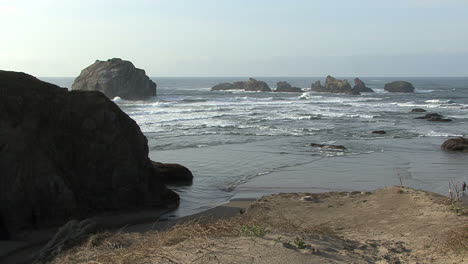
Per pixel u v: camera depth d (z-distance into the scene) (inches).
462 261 227.3
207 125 1315.2
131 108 1838.1
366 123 1459.2
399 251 257.8
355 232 328.5
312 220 382.0
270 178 658.8
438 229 301.3
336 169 724.7
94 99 531.8
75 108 514.9
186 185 620.1
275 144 989.2
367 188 595.2
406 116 1712.6
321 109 1994.3
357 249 254.1
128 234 332.5
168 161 782.5
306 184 620.7
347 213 397.1
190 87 5147.6
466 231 270.5
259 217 372.5
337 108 2069.4
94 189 494.9
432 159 828.0
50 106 498.0
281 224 320.5
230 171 708.0
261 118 1555.1
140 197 521.3
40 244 392.5
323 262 211.8
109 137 514.3
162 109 1808.6
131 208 511.2
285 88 3929.6
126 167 512.1
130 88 2704.2
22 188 421.7
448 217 328.8
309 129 1269.7
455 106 2233.0
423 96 3216.0
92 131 510.6
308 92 3846.0
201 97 2881.4
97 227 370.0
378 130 1253.1
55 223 436.5
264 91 3969.0
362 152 899.4
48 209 436.5
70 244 327.3
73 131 505.7
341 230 339.6
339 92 3730.3
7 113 456.4
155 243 241.8
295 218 388.5
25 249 381.1
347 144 1003.9
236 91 3954.2
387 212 378.6
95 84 2684.5
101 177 501.4
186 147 932.6
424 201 389.4
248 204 515.5
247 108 1962.4
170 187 608.7
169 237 248.5
